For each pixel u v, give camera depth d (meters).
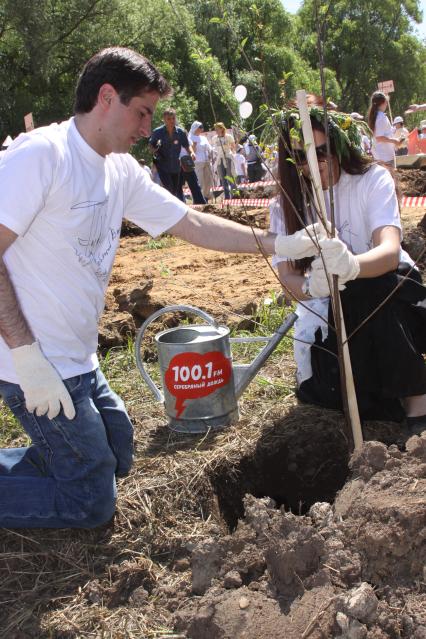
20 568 2.43
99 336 4.40
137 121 2.30
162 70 28.47
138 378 3.95
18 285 2.31
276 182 2.80
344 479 3.14
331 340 3.07
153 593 2.27
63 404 2.26
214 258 7.96
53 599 2.27
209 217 2.83
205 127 27.41
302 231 2.68
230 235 2.81
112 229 2.53
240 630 1.92
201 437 3.17
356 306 2.92
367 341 2.94
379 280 2.91
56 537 2.54
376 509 2.09
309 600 1.95
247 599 2.01
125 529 2.57
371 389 3.03
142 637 2.08
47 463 2.46
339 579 2.01
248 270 7.12
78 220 2.30
